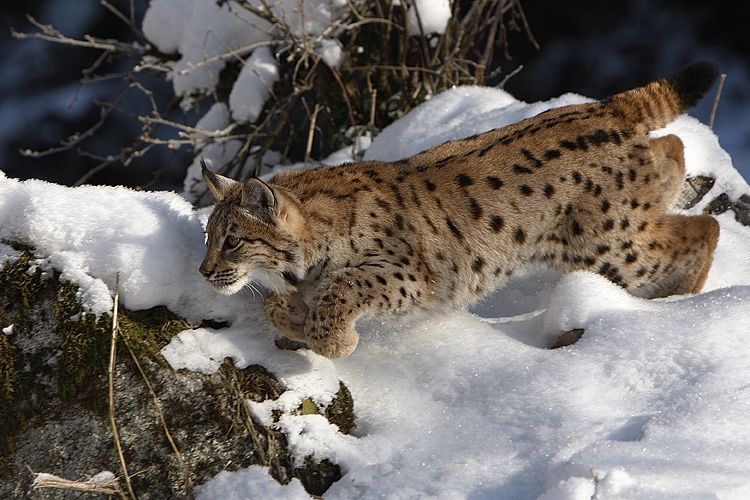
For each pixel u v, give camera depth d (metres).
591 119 9.65
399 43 14.68
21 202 8.20
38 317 7.75
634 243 9.45
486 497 6.75
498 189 9.29
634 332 8.13
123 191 8.60
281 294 8.53
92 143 24.48
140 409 7.41
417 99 14.84
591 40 25.23
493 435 7.36
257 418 7.50
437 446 7.39
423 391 8.03
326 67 14.60
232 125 14.67
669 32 25.16
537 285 10.09
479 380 8.01
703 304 8.44
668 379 7.61
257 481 7.06
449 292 9.27
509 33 24.27
